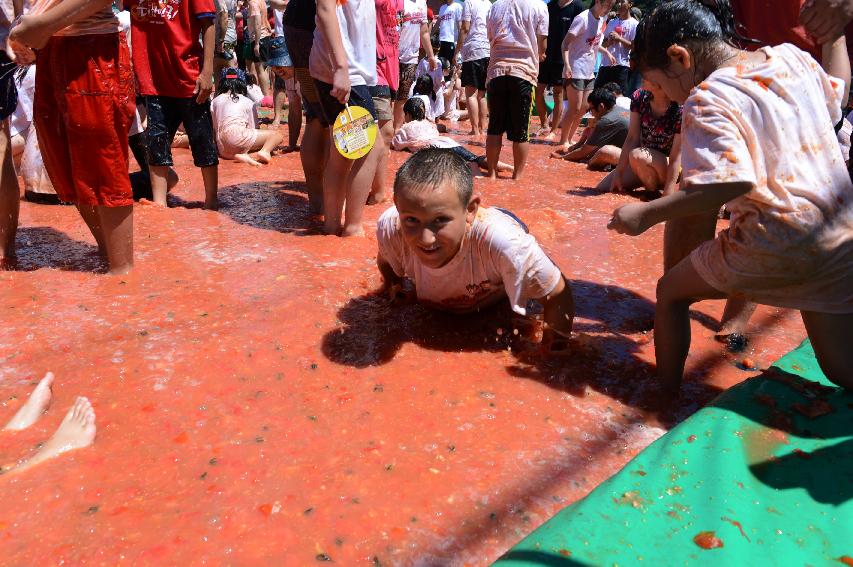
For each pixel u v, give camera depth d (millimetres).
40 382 2338
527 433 2260
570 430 2307
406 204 2393
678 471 1938
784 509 1844
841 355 2289
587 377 2658
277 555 1685
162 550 1683
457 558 1712
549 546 1620
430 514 1851
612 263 4074
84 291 3252
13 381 2439
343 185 4230
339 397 2393
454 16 13133
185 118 4887
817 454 2061
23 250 3900
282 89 10609
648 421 2406
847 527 1784
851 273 2209
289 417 2268
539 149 9367
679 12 2260
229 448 2098
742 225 2236
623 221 2213
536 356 2770
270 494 1896
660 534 1706
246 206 5180
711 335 3104
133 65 4715
